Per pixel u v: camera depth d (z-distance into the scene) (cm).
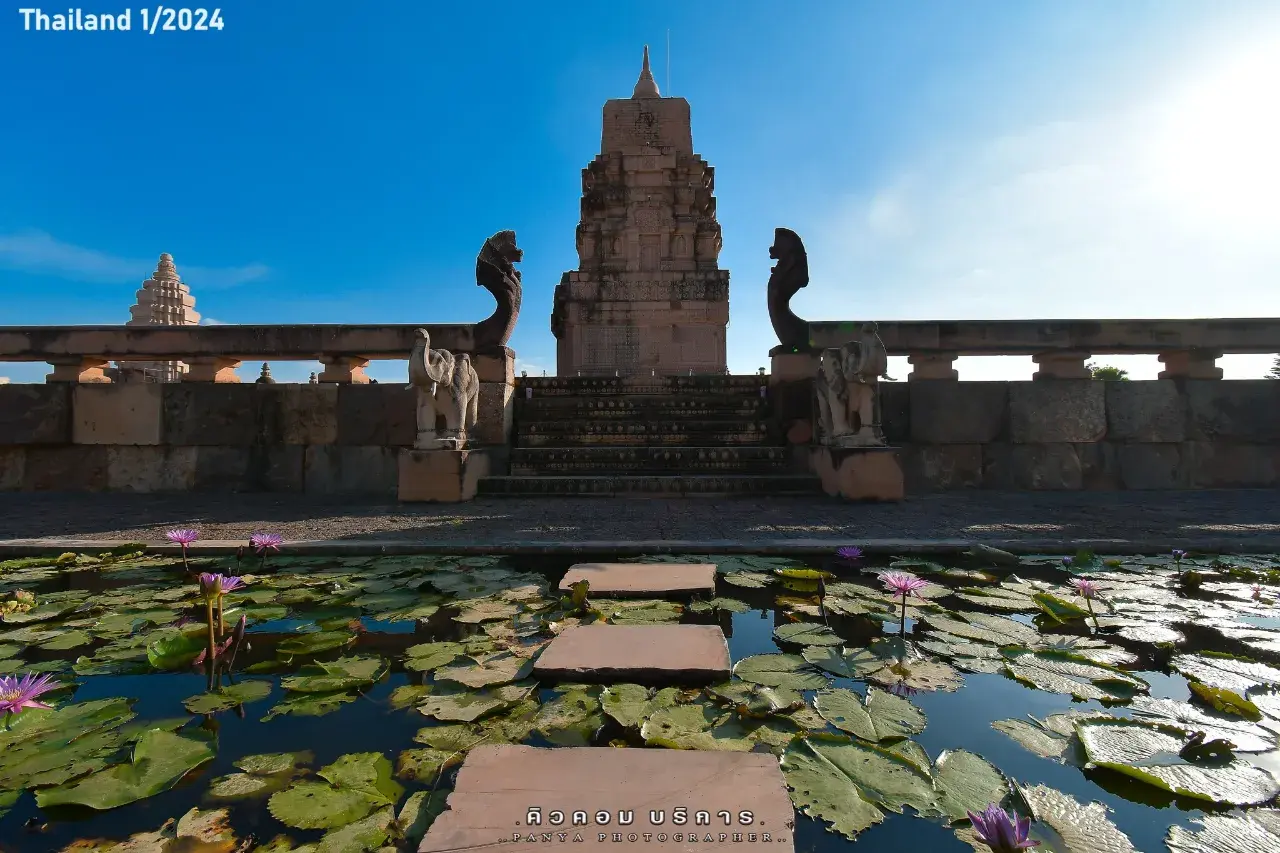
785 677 228
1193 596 324
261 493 756
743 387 877
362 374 844
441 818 141
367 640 272
